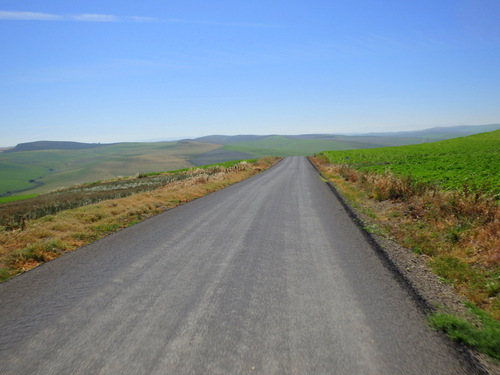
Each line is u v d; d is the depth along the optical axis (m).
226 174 27.02
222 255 6.11
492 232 6.21
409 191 11.60
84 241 7.72
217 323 3.57
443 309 3.97
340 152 70.94
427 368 2.82
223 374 2.70
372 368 2.80
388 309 3.91
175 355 2.98
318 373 2.72
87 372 2.75
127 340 3.25
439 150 54.88
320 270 5.25
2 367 2.84
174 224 9.07
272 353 3.00
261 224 8.82
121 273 5.22
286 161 59.28
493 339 3.26
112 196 19.38
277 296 4.27
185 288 4.57
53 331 3.45
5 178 194.00
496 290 4.51
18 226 9.16
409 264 5.62
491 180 14.73
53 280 4.99
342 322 3.59
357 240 7.09
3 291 4.62
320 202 12.58
